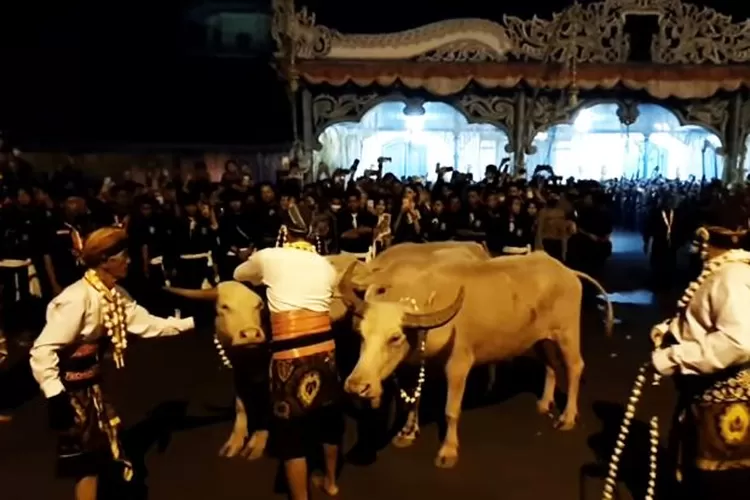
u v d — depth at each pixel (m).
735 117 16.39
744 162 16.56
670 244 14.06
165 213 11.02
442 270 6.03
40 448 6.40
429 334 5.72
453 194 12.62
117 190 11.34
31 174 14.60
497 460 6.09
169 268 11.06
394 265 6.11
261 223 10.95
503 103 16.19
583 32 15.80
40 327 10.43
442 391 7.73
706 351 3.82
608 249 13.55
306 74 15.08
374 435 6.66
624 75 15.45
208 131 19.81
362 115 16.03
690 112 16.52
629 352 9.36
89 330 4.40
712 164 22.16
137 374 8.47
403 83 15.21
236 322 5.55
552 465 5.99
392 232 10.88
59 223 10.51
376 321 4.98
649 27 15.98
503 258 6.59
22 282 10.54
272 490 5.54
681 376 4.27
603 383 8.09
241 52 20.31
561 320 6.61
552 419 7.02
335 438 5.32
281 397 4.64
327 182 14.16
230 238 10.99
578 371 6.76
